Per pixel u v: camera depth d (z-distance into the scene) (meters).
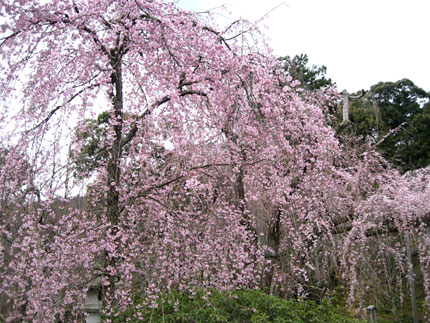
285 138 5.03
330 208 5.71
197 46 4.06
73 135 3.69
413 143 13.30
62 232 3.86
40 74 3.57
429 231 6.21
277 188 5.07
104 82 3.79
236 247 4.42
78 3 3.95
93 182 4.63
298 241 5.21
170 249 4.12
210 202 4.91
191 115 4.37
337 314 4.73
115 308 3.94
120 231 4.01
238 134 4.74
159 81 4.26
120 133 4.25
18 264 3.35
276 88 4.99
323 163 5.45
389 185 5.88
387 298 7.10
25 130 3.41
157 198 4.31
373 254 6.64
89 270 3.98
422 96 14.53
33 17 3.35
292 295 5.62
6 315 3.50
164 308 4.15
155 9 3.92
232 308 4.29
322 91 7.03
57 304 3.58
